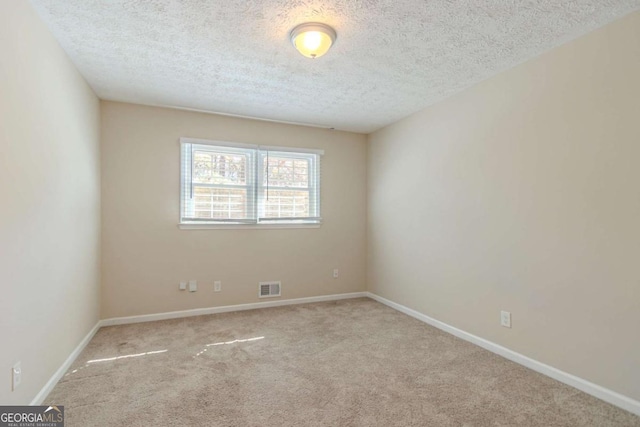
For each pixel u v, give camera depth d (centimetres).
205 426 174
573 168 215
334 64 256
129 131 341
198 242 369
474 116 291
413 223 369
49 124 205
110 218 334
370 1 180
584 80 210
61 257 225
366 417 183
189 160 366
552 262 228
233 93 316
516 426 175
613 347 195
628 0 176
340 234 446
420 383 220
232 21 200
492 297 273
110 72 270
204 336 304
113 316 335
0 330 151
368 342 292
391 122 405
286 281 414
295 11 190
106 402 196
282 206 413
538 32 208
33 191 183
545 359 232
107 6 184
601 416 183
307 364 249
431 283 341
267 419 181
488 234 277
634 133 186
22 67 171
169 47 231
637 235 185
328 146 437
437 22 199
